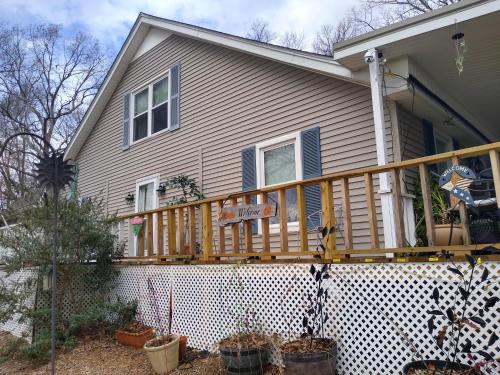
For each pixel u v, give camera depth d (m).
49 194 6.15
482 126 8.05
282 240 4.54
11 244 6.23
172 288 5.79
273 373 4.05
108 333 6.10
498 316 3.10
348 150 5.97
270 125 7.05
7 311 5.98
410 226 4.69
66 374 4.77
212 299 5.20
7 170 20.28
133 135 10.31
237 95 7.73
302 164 6.45
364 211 5.71
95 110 11.41
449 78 5.73
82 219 6.40
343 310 3.96
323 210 4.21
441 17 4.29
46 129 23.92
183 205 5.89
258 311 4.66
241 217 5.01
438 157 3.47
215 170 7.91
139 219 6.70
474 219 4.27
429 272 3.48
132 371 4.68
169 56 9.53
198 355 5.00
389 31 4.59
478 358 3.12
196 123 8.52
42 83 24.56
